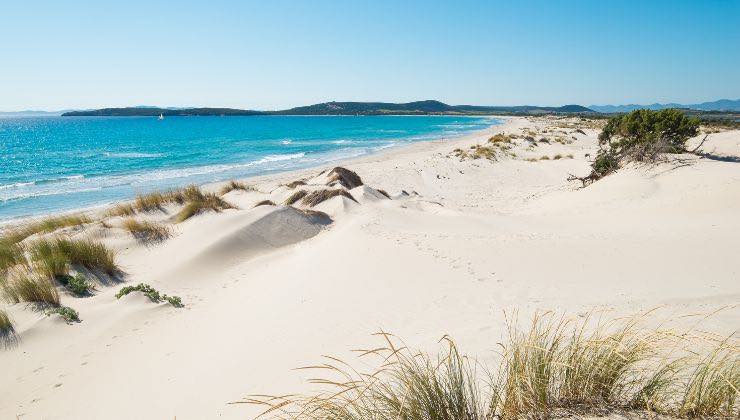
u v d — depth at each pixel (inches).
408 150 1721.2
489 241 391.2
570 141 1720.0
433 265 328.8
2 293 291.6
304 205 593.9
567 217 560.7
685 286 257.6
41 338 248.5
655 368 114.6
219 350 235.3
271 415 152.7
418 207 645.3
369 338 215.3
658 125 802.8
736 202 483.8
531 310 223.8
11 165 1416.1
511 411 100.2
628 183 669.9
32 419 188.4
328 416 103.0
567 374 106.7
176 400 189.2
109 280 351.9
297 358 205.5
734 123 2687.0
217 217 483.2
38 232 457.4
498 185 933.2
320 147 1963.6
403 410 98.6
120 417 183.9
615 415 96.4
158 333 267.7
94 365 229.5
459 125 4315.9
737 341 139.5
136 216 504.7
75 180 1083.9
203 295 340.2
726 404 96.0
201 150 1875.0
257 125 4909.0
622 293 250.1
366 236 415.2
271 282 348.8
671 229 421.7
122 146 2140.7
